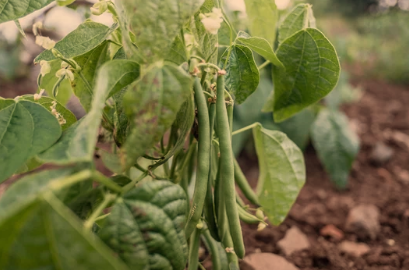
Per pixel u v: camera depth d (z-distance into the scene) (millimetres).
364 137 1078
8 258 228
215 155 391
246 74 374
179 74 286
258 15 447
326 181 836
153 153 439
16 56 1240
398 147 1015
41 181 250
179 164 408
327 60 396
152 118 280
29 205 217
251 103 836
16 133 293
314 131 843
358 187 805
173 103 282
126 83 307
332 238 611
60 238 224
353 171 875
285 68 415
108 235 267
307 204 723
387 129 1163
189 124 333
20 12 318
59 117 357
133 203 274
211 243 417
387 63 1916
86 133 263
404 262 554
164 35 289
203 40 349
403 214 674
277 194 443
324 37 386
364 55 2232
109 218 268
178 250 291
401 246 599
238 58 369
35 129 295
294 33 397
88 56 367
